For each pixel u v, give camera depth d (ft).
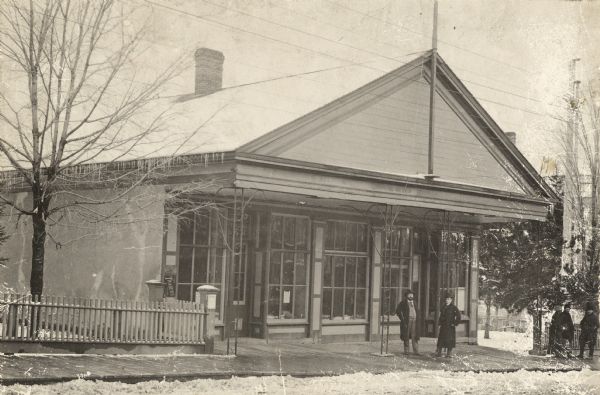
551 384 51.01
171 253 53.98
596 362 66.80
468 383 48.37
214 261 57.52
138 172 54.03
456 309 61.77
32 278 50.24
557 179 79.51
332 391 40.37
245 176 49.78
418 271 73.67
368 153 61.67
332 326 64.95
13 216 63.72
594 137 76.69
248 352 53.06
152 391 36.01
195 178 52.01
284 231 62.13
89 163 56.08
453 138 70.28
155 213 53.67
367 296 67.97
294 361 50.34
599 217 75.77
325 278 65.10
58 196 60.49
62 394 33.14
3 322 42.39
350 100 60.13
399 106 64.90
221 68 73.41
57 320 44.14
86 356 43.98
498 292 86.74
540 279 81.66
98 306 45.62
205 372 41.83
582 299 74.59
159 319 47.96
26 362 39.88
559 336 69.26
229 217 58.59
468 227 76.89
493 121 72.54
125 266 54.90
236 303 59.77
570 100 77.00
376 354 58.95
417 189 61.87
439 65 68.03
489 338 85.87
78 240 58.54
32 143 56.54
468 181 71.20
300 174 53.11
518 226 85.35
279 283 61.36
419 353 62.44
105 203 54.85
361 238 68.18
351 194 56.65
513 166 75.66
